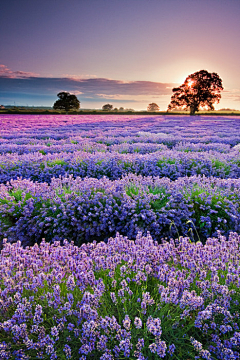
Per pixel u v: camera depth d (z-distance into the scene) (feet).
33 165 27.50
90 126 91.20
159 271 8.60
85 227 16.10
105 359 6.30
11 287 8.02
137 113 262.88
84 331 6.62
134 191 18.86
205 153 32.76
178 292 7.77
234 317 7.57
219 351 6.73
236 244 10.57
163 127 87.25
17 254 9.63
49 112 241.55
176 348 7.04
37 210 17.42
